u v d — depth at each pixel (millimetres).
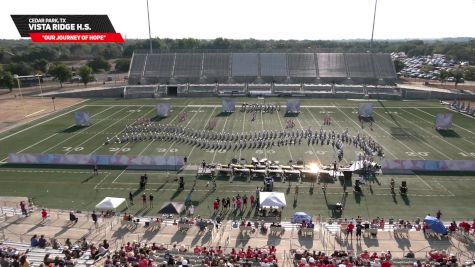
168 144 51125
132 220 29734
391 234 27688
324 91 91000
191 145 50531
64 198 35625
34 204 34219
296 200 34844
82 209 33312
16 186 38406
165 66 103438
